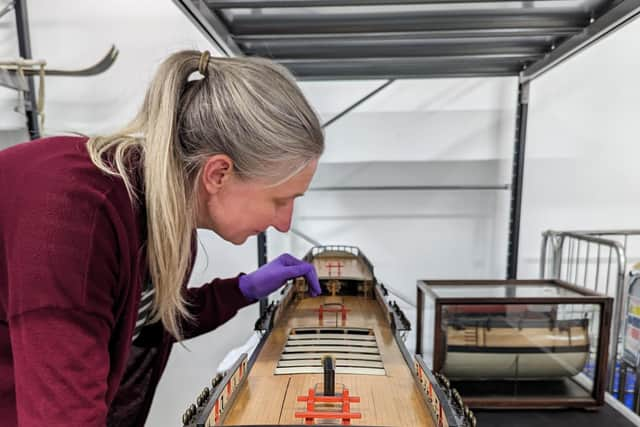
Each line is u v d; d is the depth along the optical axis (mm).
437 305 879
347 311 910
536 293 950
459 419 410
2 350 334
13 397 349
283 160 344
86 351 289
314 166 379
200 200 370
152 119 340
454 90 1512
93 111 1076
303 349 662
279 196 377
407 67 1228
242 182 356
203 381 1207
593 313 879
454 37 919
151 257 367
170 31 1142
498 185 1553
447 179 1579
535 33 901
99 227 298
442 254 1619
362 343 693
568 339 874
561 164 1521
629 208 1516
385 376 561
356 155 1562
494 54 1074
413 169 1584
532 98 1498
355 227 1631
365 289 1065
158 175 324
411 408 477
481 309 883
